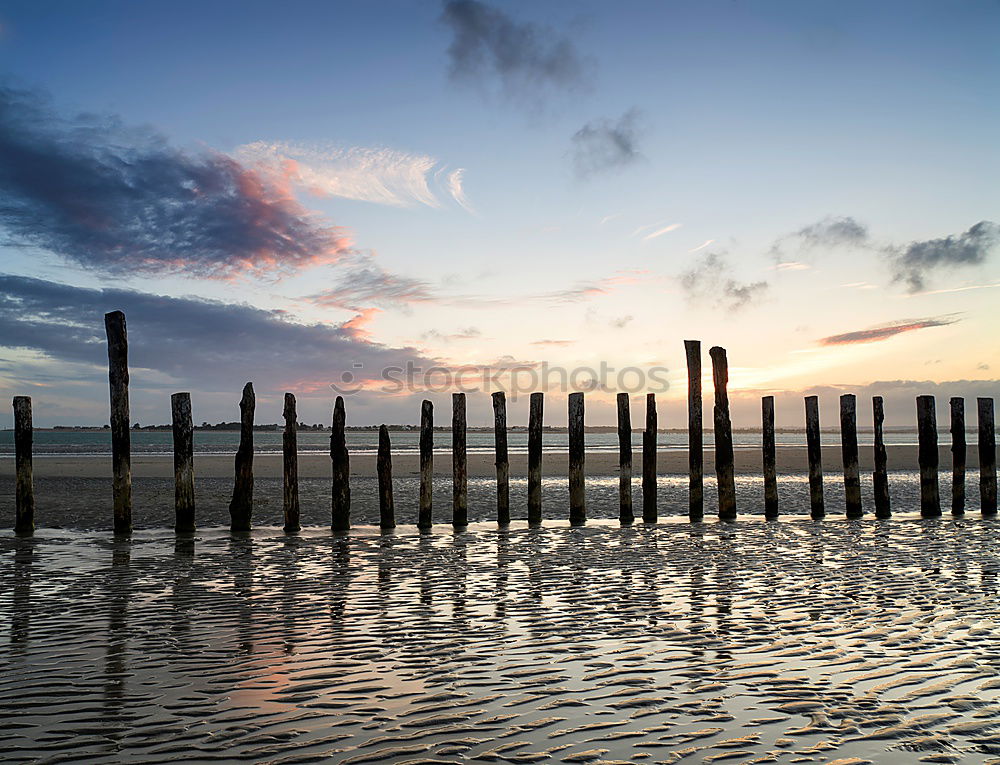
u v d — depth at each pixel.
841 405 17.66
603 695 5.38
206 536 14.41
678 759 4.34
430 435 15.66
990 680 5.70
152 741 4.57
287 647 6.62
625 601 8.54
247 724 4.84
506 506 16.33
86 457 41.28
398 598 8.75
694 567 10.85
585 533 14.83
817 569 10.63
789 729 4.77
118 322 14.83
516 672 5.89
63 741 4.57
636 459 40.84
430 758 4.33
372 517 17.30
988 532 14.78
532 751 4.43
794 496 21.86
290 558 11.84
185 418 14.91
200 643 6.77
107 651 6.52
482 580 9.90
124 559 11.74
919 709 5.11
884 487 17.48
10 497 20.72
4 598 8.82
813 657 6.29
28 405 15.07
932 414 17.86
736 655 6.35
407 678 5.75
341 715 4.98
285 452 15.29
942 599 8.59
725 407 17.36
